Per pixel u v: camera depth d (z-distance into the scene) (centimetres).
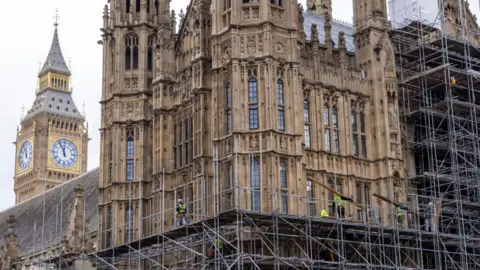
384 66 5769
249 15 5197
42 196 10431
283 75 5156
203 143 5347
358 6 5981
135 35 6366
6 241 8138
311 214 5222
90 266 6425
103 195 6212
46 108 15475
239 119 5025
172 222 5700
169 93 5962
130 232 5969
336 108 5606
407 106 6019
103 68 6450
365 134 5709
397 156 5650
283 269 4822
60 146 15412
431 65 6284
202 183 5288
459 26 6600
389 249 5297
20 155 15762
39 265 6812
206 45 5525
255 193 4931
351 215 5406
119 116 6225
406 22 6431
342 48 5744
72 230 6812
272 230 4731
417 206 5400
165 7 6294
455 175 5672
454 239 5466
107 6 6588
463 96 6334
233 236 4816
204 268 4581
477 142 5866
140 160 6088
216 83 5241
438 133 6181
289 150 5031
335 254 4862
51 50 16312
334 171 5444
